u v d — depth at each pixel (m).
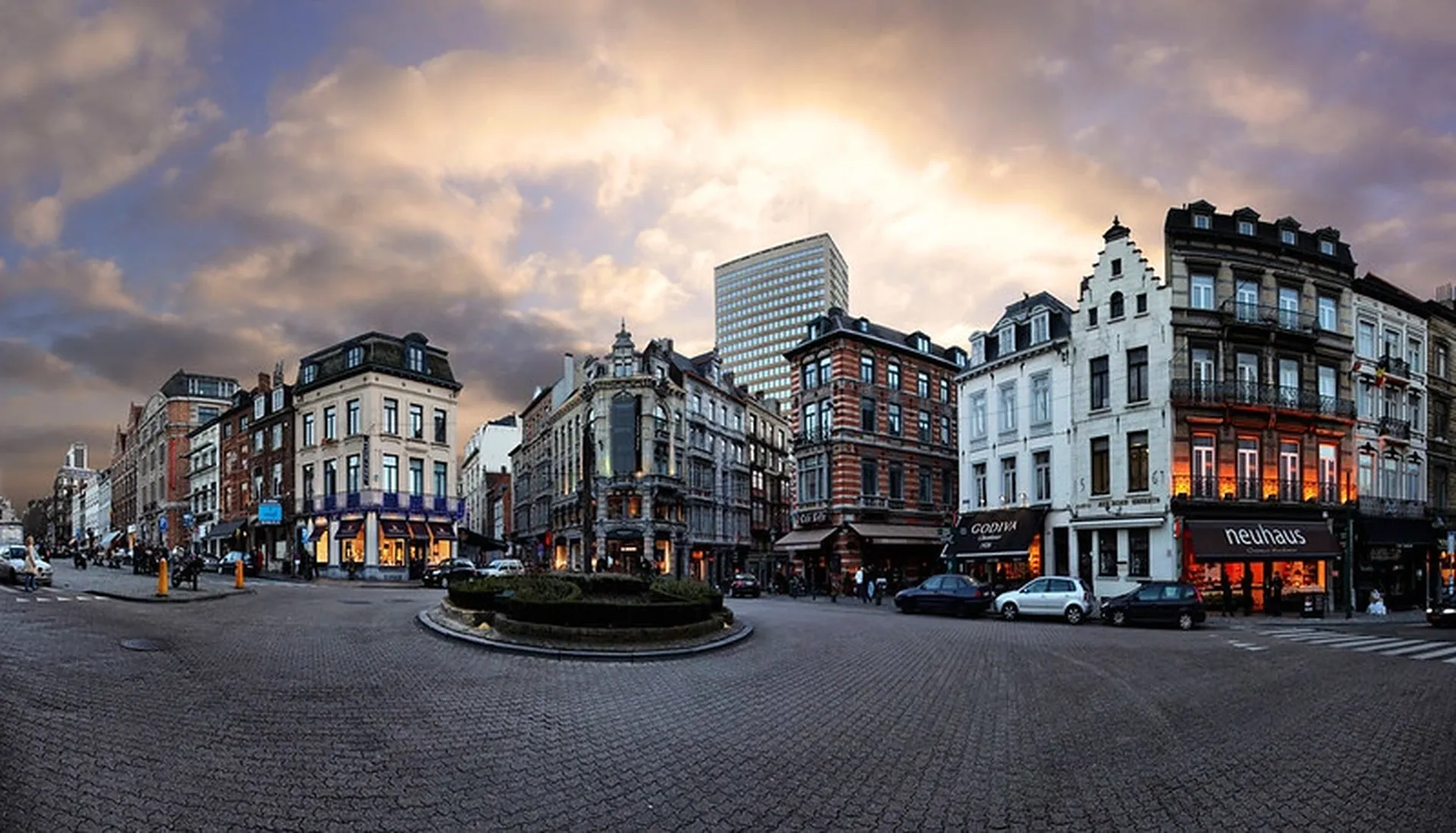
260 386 65.88
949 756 9.29
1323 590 34.19
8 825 6.25
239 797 7.22
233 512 66.81
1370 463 37.31
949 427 54.34
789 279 173.38
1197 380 33.00
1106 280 35.47
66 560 68.44
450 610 19.75
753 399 75.25
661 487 56.72
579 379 64.75
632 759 8.92
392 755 8.70
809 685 13.73
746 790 7.98
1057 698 12.72
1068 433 36.53
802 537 48.94
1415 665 16.86
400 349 54.03
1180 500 31.98
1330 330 35.94
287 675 12.76
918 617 29.39
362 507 51.06
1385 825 7.25
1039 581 28.78
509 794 7.62
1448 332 42.69
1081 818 7.34
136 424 97.62
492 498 98.44
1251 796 7.98
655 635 17.27
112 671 12.31
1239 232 34.38
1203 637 22.44
